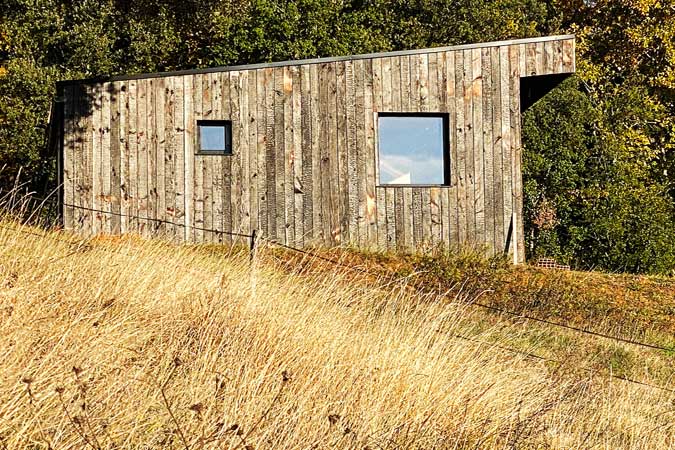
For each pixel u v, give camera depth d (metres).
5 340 4.74
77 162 14.62
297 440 4.55
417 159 15.38
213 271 8.38
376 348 6.30
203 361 5.41
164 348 5.64
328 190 15.05
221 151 15.02
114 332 5.48
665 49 28.91
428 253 14.95
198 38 27.38
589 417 6.79
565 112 23.23
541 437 5.85
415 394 5.68
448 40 28.47
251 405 4.74
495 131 15.39
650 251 20.33
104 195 14.64
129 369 4.93
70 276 6.59
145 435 4.32
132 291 6.75
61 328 5.14
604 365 9.27
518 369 7.34
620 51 29.39
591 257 20.83
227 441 4.23
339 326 6.92
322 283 8.06
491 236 15.25
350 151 15.11
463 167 15.31
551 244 21.23
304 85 15.11
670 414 7.46
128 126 14.73
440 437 5.11
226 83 14.95
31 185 23.58
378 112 15.20
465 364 6.59
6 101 24.12
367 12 28.05
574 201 21.84
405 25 28.25
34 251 7.29
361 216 15.06
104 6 27.00
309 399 5.09
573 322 11.60
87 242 8.23
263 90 15.03
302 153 15.05
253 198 14.92
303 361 5.81
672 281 14.79
